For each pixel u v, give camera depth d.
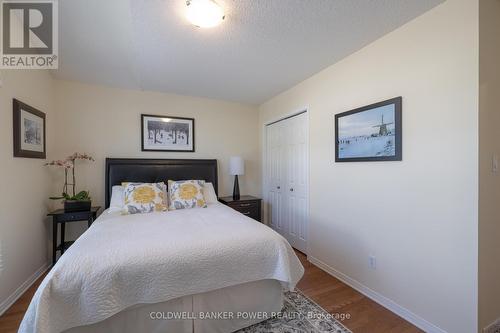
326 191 2.50
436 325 1.55
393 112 1.79
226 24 1.71
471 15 1.38
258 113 4.01
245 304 1.64
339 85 2.32
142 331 1.39
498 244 1.46
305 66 2.44
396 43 1.79
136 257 1.34
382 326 1.66
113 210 2.53
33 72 2.27
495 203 1.44
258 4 1.50
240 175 3.87
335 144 2.34
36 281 2.31
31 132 2.21
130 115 3.16
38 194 2.40
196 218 2.12
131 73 2.71
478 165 1.35
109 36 2.03
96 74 2.72
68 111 2.87
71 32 1.98
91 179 2.96
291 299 1.99
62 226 2.59
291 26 1.75
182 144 3.44
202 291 1.45
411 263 1.70
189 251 1.45
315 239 2.67
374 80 1.96
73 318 1.19
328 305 1.90
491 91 1.41
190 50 2.10
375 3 1.51
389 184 1.84
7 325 1.65
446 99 1.49
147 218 2.14
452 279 1.47
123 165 3.01
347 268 2.24
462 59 1.41
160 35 1.85
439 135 1.53
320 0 1.48
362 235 2.08
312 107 2.70
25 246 2.12
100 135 3.01
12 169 1.92
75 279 1.20
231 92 3.31
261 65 2.42
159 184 2.79
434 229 1.56
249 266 1.58
